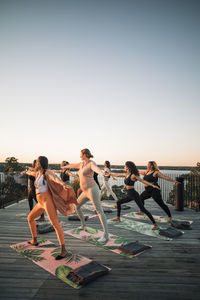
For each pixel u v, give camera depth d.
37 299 2.00
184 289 2.21
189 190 7.23
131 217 5.54
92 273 2.36
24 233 4.07
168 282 2.34
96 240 3.67
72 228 4.47
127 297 2.05
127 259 2.93
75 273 2.35
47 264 2.71
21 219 5.21
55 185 2.94
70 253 3.09
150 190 4.87
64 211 2.98
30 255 2.99
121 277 2.43
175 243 3.61
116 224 4.80
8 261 2.81
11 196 7.64
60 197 2.96
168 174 8.03
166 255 3.09
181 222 4.76
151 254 3.12
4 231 4.20
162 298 2.04
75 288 2.19
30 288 2.18
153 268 2.67
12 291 2.12
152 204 7.59
